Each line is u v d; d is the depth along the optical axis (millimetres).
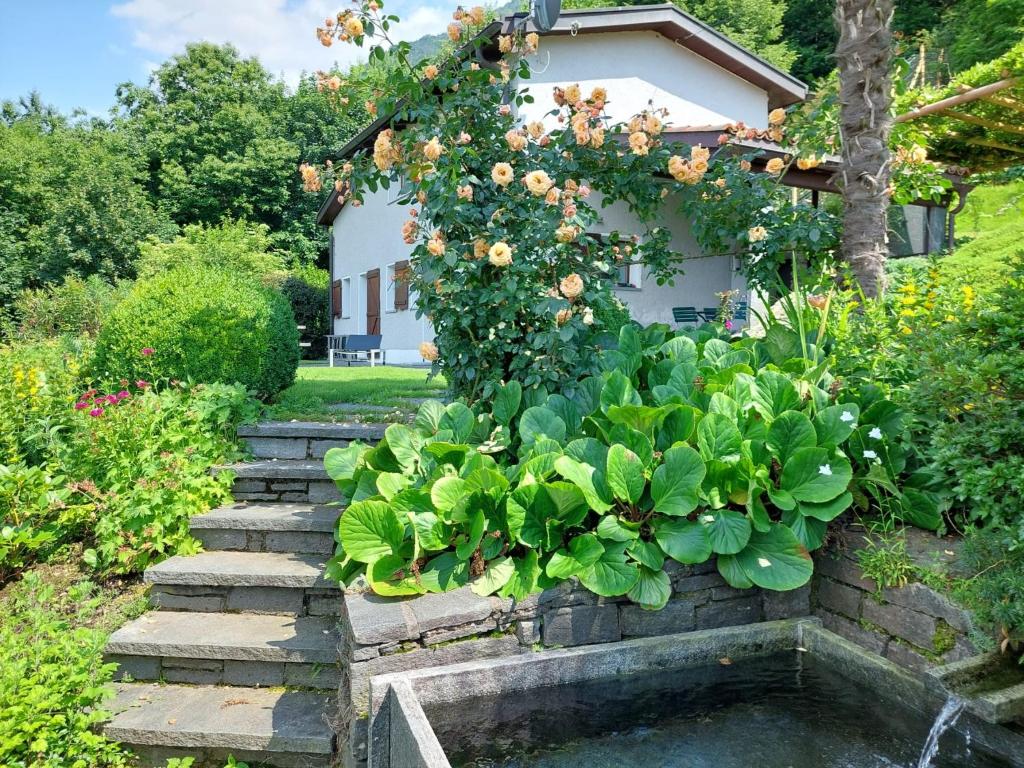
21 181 22547
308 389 6367
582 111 3973
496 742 2234
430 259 3498
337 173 4102
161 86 28844
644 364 3736
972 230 13844
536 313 3354
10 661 2834
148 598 3443
